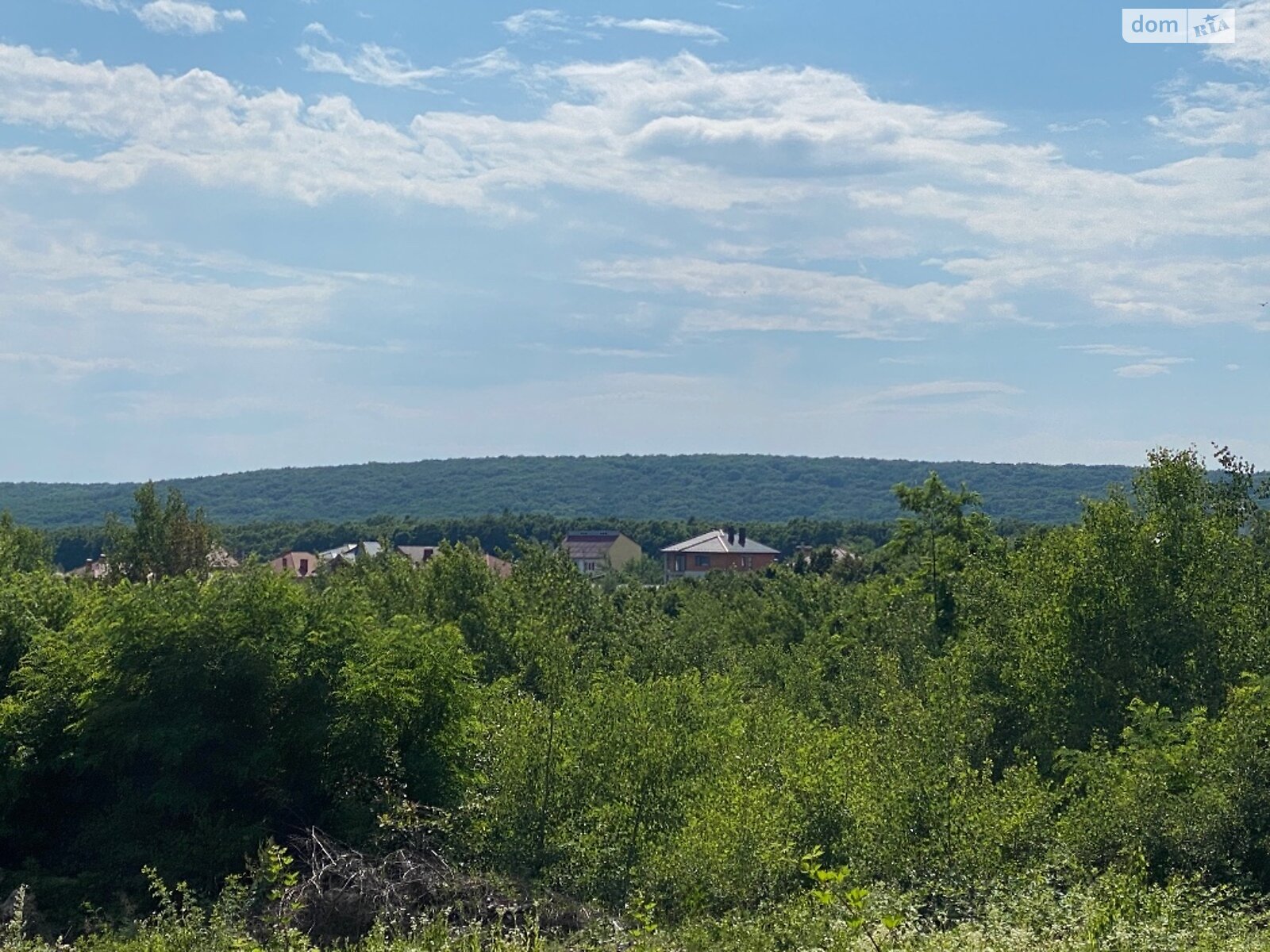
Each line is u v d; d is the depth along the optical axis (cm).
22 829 1636
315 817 1603
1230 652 2055
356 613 1773
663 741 1612
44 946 1138
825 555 7038
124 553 4669
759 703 2373
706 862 1326
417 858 1363
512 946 1086
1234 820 1282
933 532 3372
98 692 1587
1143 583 2088
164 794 1534
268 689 1603
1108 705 2012
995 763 1978
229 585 1683
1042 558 2291
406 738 1650
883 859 1302
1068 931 1031
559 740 1606
